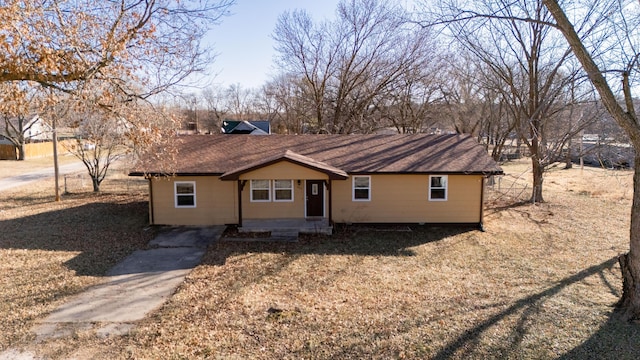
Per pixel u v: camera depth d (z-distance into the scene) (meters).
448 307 8.60
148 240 14.17
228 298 9.29
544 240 14.70
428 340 7.11
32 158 43.09
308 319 8.09
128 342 7.30
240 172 14.56
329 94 32.81
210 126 60.56
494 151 24.75
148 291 9.77
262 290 9.82
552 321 7.74
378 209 16.45
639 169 7.40
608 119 12.96
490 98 25.48
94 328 7.85
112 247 13.31
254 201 16.30
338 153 17.61
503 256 12.83
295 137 19.41
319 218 16.42
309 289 9.88
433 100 32.28
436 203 16.44
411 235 15.29
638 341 6.87
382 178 16.27
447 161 16.56
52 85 9.50
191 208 16.09
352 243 14.18
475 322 7.78
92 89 9.91
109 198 21.67
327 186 15.84
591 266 11.77
